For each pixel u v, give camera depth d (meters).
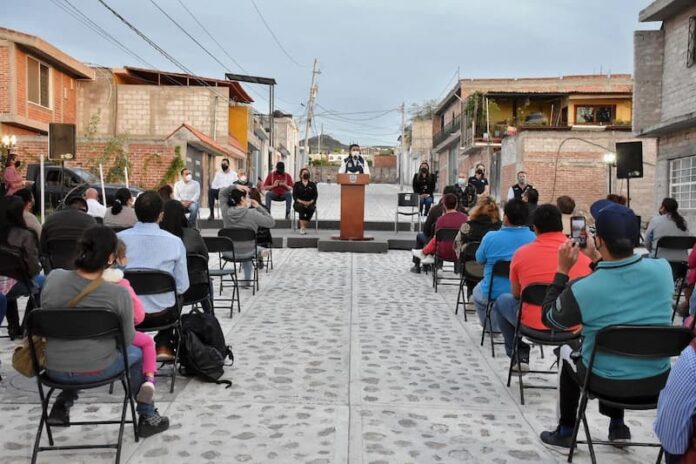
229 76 35.53
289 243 14.53
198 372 5.14
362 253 13.77
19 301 8.38
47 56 22.88
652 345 3.38
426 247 9.55
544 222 4.98
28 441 4.05
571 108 32.34
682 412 2.52
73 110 26.50
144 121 27.88
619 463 3.85
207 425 4.32
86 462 3.74
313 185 15.36
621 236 3.50
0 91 20.92
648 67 16.30
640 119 16.47
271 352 6.13
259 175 43.19
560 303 3.63
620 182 23.88
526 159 24.94
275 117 55.28
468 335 6.95
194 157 25.39
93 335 3.55
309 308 8.18
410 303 8.60
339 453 3.91
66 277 3.69
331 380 5.33
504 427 4.39
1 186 12.84
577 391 4.00
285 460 3.80
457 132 38.47
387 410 4.66
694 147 14.98
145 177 23.16
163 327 4.87
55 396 4.81
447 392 5.09
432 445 4.06
